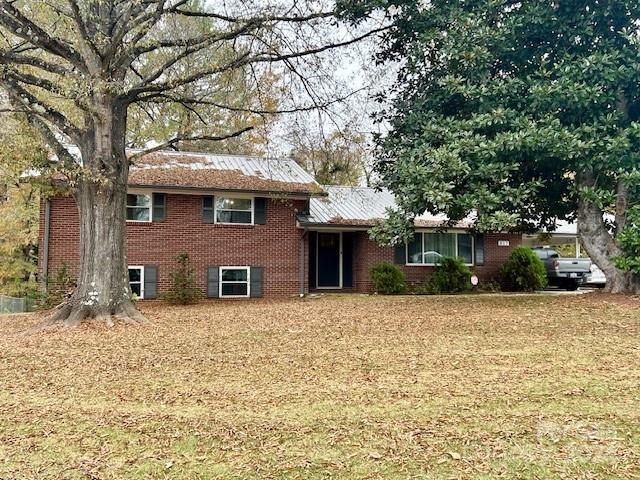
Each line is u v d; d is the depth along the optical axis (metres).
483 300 13.23
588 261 19.72
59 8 9.42
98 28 9.55
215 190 15.57
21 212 18.56
